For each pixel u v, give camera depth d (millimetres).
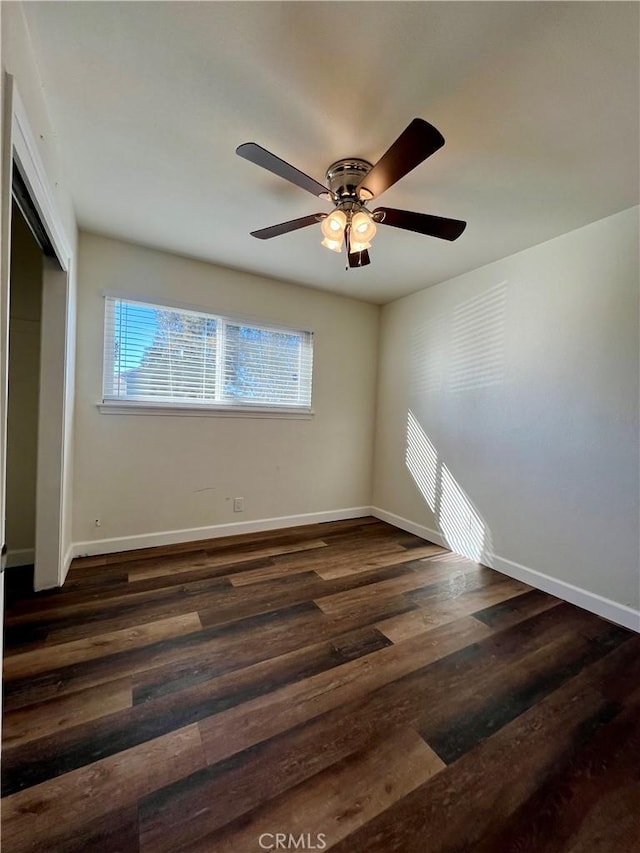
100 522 2742
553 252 2436
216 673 1577
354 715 1381
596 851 973
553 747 1275
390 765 1188
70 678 1518
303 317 3529
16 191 1294
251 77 1335
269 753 1214
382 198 2035
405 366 3699
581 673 1656
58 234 1800
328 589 2365
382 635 1892
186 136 1643
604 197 1984
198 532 3117
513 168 1772
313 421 3678
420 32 1159
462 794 1105
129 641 1773
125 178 1951
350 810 1048
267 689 1495
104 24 1162
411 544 3252
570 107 1417
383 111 1467
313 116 1504
